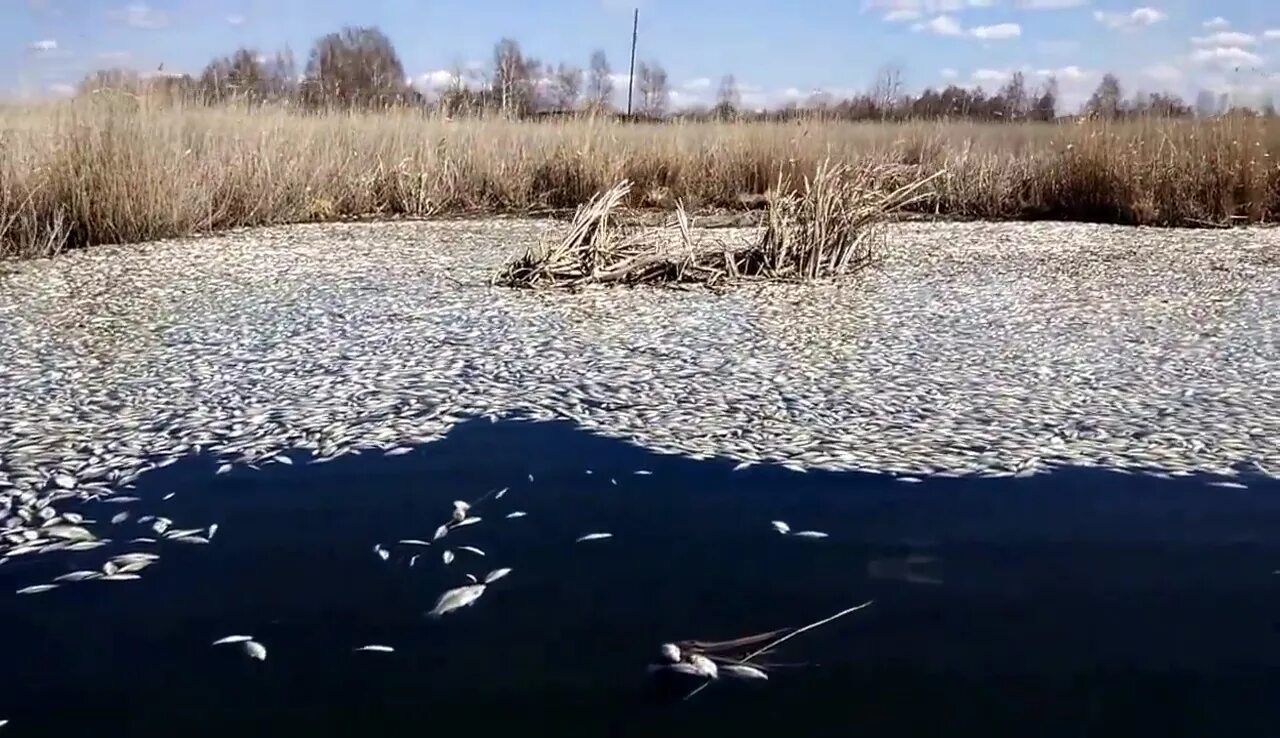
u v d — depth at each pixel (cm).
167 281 929
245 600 347
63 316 771
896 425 514
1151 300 852
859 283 960
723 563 373
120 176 1208
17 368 614
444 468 460
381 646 320
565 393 568
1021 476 450
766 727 280
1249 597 348
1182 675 304
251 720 283
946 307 828
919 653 316
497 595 352
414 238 1262
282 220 1453
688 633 327
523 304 834
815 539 392
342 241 1231
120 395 557
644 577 364
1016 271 1024
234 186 1394
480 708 289
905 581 360
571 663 311
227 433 499
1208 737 276
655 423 519
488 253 1123
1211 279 960
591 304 841
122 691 297
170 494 428
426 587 357
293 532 397
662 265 978
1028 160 1659
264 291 875
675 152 1645
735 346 684
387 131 1630
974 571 367
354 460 468
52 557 373
